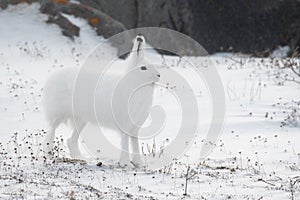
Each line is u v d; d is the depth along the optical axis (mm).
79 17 95125
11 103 56438
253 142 43062
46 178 29625
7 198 23641
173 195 28375
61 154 38406
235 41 103625
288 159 38250
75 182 29125
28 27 90812
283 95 60156
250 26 104312
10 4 94062
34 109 54469
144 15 103500
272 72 72062
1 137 43844
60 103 37125
